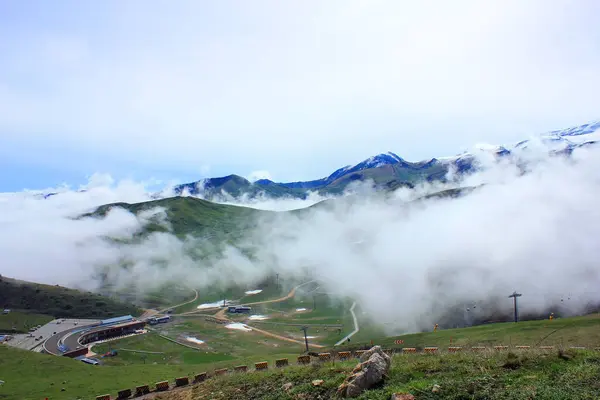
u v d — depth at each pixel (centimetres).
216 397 3253
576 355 2625
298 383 3069
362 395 2417
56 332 16250
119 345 15512
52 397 5000
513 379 2323
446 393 2250
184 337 17225
